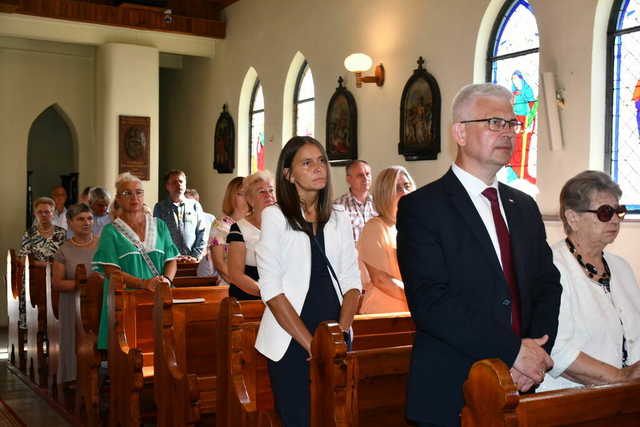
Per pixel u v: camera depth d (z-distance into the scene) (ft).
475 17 25.20
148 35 40.70
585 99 21.22
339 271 9.68
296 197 9.45
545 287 8.32
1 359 27.58
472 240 7.82
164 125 49.11
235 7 41.01
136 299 16.05
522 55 24.21
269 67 37.86
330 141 32.55
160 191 49.42
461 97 8.14
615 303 9.07
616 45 21.08
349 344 9.50
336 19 32.58
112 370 15.83
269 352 9.38
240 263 13.61
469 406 6.17
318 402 8.73
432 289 7.68
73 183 43.19
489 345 7.37
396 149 28.86
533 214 8.50
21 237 41.19
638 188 20.45
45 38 37.78
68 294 20.75
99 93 40.37
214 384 13.16
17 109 41.37
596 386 6.67
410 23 28.14
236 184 17.75
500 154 7.91
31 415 19.03
